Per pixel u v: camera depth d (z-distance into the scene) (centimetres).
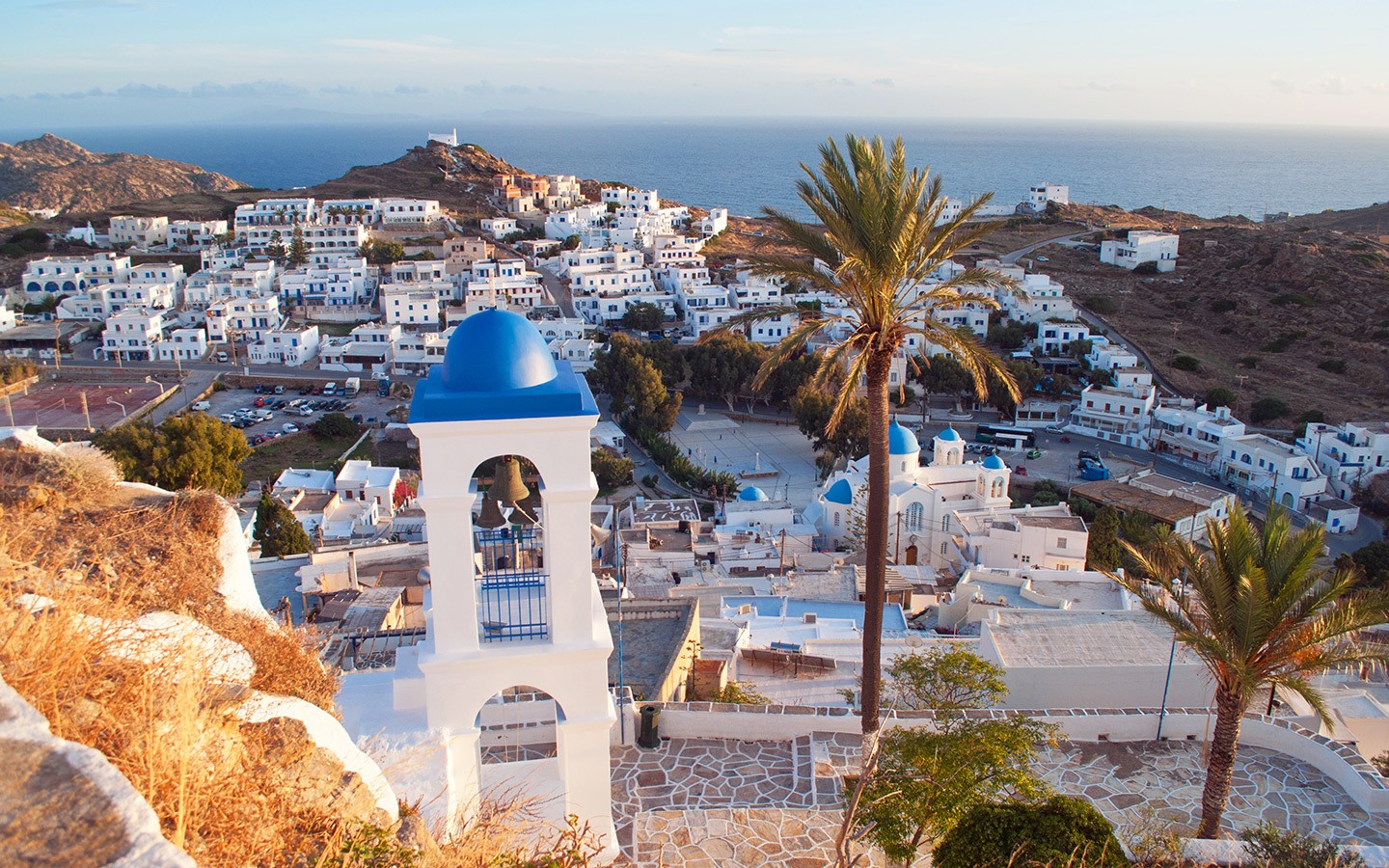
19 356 12000
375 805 1080
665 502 7031
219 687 1012
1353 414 10469
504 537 1834
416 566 4178
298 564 4241
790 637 3634
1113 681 2825
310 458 9300
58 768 668
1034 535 5753
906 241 1869
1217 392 10712
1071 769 2178
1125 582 2067
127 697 895
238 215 16612
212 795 862
